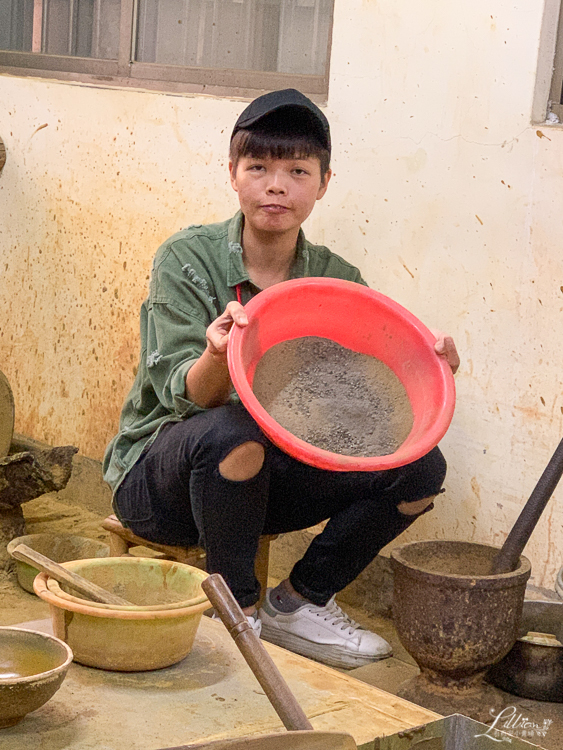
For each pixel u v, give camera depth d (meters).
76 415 3.64
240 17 3.22
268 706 1.65
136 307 3.37
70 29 3.67
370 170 2.79
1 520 2.97
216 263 2.32
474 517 2.64
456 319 2.64
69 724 1.53
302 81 3.04
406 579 2.11
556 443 2.46
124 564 1.95
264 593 2.49
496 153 2.52
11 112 3.72
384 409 2.16
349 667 2.38
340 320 2.24
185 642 1.78
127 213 3.37
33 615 2.65
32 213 3.70
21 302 3.79
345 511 2.30
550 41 2.43
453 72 2.58
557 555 2.48
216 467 2.04
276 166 2.20
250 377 2.05
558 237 2.42
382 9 2.71
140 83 3.41
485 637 2.05
